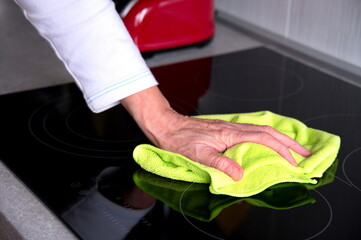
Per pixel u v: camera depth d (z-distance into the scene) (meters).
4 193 0.72
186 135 0.79
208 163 0.73
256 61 1.19
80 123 0.92
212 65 1.17
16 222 0.65
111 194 0.72
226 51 1.25
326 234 0.63
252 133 0.77
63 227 0.64
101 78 0.77
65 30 0.76
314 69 1.15
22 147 0.84
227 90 1.06
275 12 1.28
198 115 0.95
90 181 0.75
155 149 0.76
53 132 0.88
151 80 0.79
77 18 0.75
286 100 1.02
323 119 0.94
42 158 0.81
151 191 0.73
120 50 0.76
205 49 1.26
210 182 0.73
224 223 0.65
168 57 1.21
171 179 0.76
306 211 0.68
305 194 0.72
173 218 0.66
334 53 1.17
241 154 0.74
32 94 1.02
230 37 1.33
